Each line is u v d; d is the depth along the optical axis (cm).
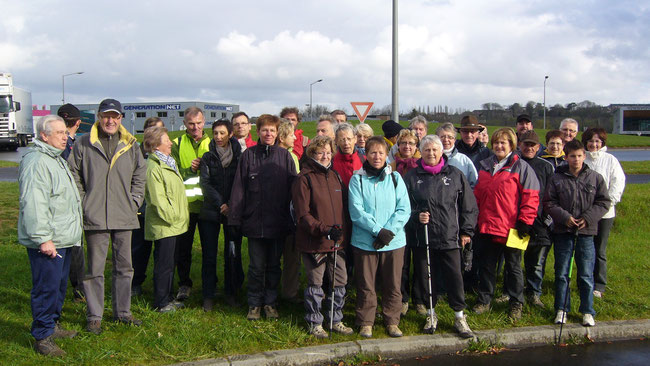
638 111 5762
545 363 492
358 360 489
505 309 602
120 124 523
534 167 619
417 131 709
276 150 559
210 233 588
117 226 509
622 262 781
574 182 562
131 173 524
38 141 466
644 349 528
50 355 457
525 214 558
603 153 652
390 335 526
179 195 563
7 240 843
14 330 510
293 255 608
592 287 560
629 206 1055
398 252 525
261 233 540
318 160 526
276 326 536
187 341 489
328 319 548
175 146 638
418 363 492
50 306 464
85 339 489
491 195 573
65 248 473
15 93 3200
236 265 618
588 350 525
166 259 559
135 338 496
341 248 531
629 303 623
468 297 648
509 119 6022
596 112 6400
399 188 532
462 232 536
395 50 1143
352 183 529
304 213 512
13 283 646
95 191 502
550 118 6128
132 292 623
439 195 534
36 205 445
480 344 523
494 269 585
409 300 632
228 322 541
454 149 660
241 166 554
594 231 556
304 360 481
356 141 662
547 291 664
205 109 6900
